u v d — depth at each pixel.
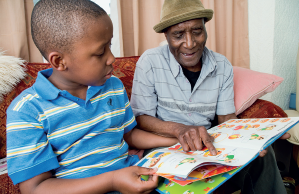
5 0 1.25
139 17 1.66
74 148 0.71
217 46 1.97
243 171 0.95
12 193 0.80
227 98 1.13
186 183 0.56
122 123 0.89
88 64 0.62
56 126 0.68
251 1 1.90
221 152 0.71
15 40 1.27
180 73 1.08
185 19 0.90
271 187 0.92
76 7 0.58
